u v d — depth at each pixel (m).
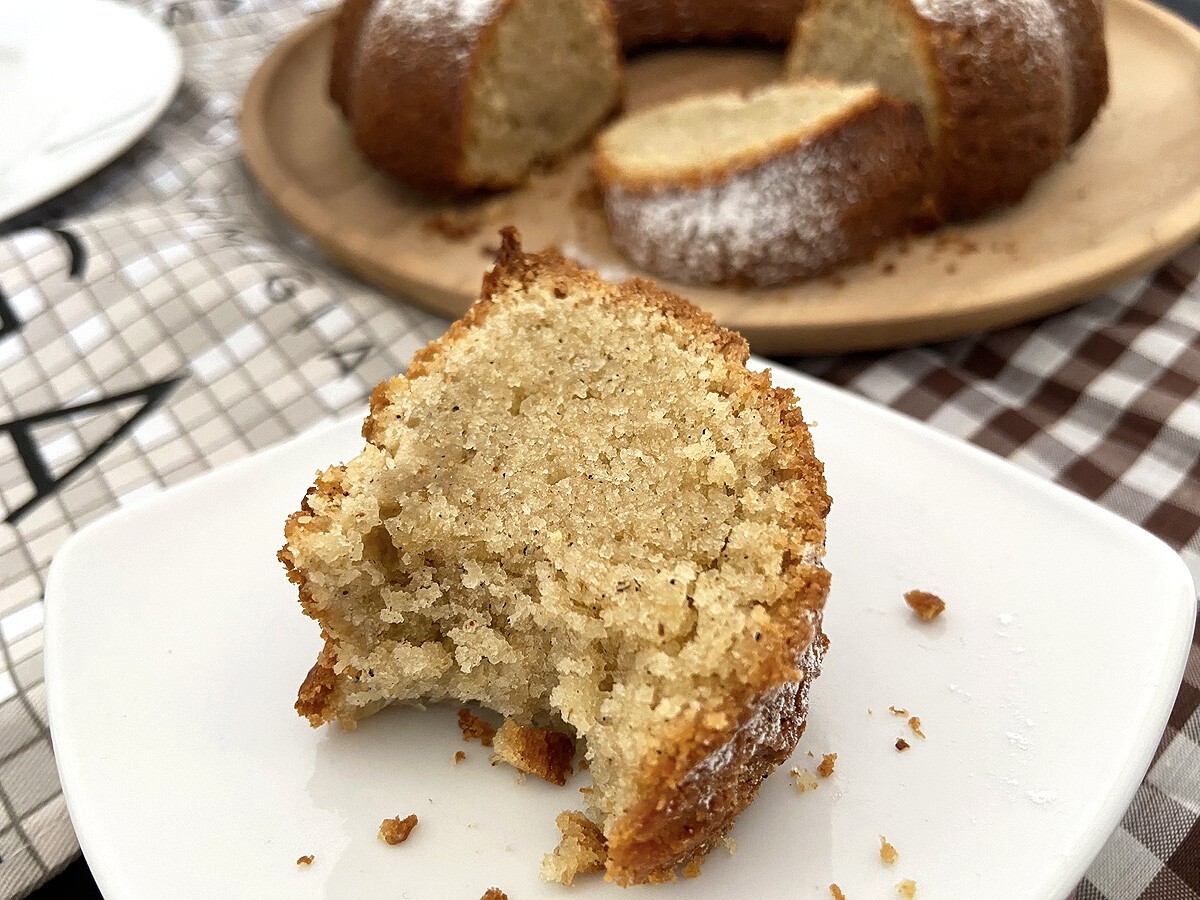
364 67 0.25
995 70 0.22
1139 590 0.14
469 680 0.13
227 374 0.21
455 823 0.12
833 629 0.14
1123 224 0.22
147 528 0.15
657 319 0.15
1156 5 0.31
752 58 0.31
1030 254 0.22
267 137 0.27
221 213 0.26
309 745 0.13
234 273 0.22
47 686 0.13
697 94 0.28
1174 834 0.13
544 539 0.13
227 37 0.33
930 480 0.15
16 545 0.17
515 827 0.12
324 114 0.29
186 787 0.12
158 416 0.20
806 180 0.21
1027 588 0.14
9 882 0.13
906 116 0.22
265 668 0.14
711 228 0.22
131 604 0.14
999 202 0.23
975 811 0.12
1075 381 0.20
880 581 0.14
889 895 0.11
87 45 0.30
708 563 0.12
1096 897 0.13
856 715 0.13
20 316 0.22
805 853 0.12
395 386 0.14
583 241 0.24
